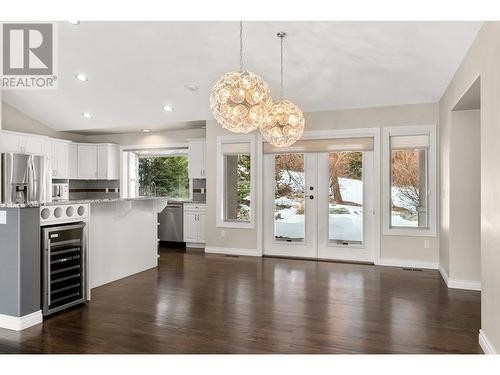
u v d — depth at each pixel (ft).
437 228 17.08
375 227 18.16
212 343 8.94
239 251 20.92
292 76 16.01
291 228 20.24
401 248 17.75
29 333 9.59
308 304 11.92
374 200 18.22
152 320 10.52
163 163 27.09
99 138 27.17
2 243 10.03
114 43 14.87
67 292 11.53
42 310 10.59
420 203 17.75
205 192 24.18
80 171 25.77
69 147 25.22
